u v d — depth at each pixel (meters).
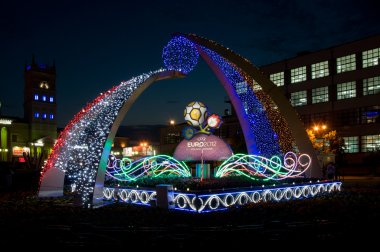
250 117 21.84
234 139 48.84
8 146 81.25
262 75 18.44
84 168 15.14
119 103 15.08
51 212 12.90
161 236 8.82
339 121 51.94
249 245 8.10
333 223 9.91
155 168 19.52
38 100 85.56
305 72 56.09
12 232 9.52
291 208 12.88
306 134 18.22
